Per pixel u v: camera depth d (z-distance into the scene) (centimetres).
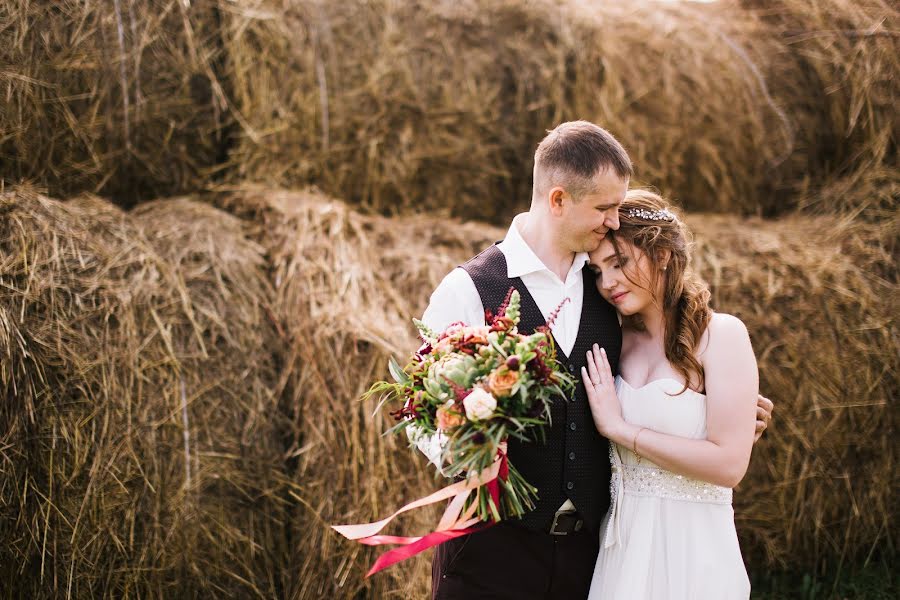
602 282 199
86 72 303
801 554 306
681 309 194
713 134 363
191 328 271
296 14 336
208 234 298
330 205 324
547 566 196
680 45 365
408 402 184
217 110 328
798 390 301
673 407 190
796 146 365
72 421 248
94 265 268
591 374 196
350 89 343
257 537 267
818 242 334
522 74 362
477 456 164
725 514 194
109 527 246
